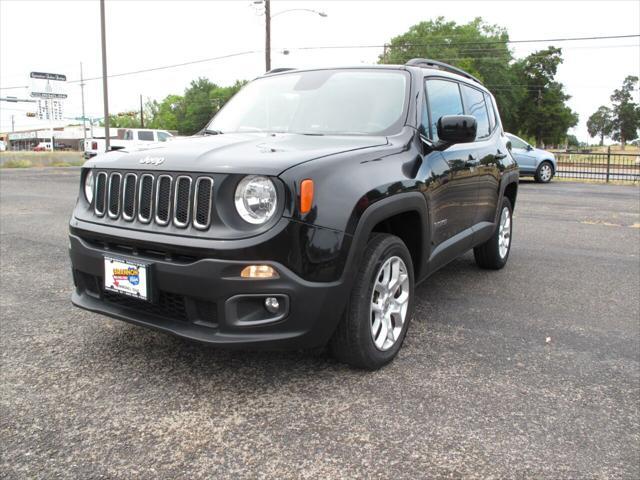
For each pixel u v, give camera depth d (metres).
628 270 5.67
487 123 5.16
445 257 3.96
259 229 2.57
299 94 4.03
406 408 2.71
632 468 2.26
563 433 2.51
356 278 2.93
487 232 4.89
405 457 2.31
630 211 10.41
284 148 2.99
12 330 3.70
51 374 3.04
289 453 2.34
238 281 2.56
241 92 4.50
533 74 69.69
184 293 2.66
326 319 2.75
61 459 2.28
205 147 3.04
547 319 4.08
